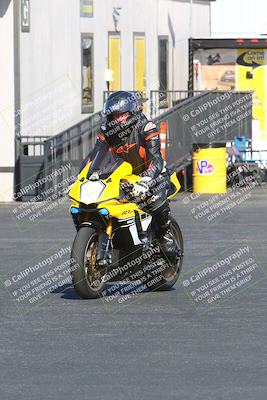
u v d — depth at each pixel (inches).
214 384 607.2
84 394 586.2
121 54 2283.5
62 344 716.0
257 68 2486.5
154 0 2420.0
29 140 2004.2
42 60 2025.1
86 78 2153.1
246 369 642.8
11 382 613.6
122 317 810.8
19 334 751.1
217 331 757.3
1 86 1966.0
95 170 861.2
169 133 2049.7
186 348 701.9
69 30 2098.9
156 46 2436.0
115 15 2255.2
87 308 848.9
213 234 1385.3
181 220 1577.3
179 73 2566.4
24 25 1982.0
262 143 2491.4
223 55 2484.0
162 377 624.1
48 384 608.4
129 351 693.3
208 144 2042.3
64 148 1996.8
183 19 2583.7
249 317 810.8
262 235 1368.1
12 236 1395.2
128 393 587.8
